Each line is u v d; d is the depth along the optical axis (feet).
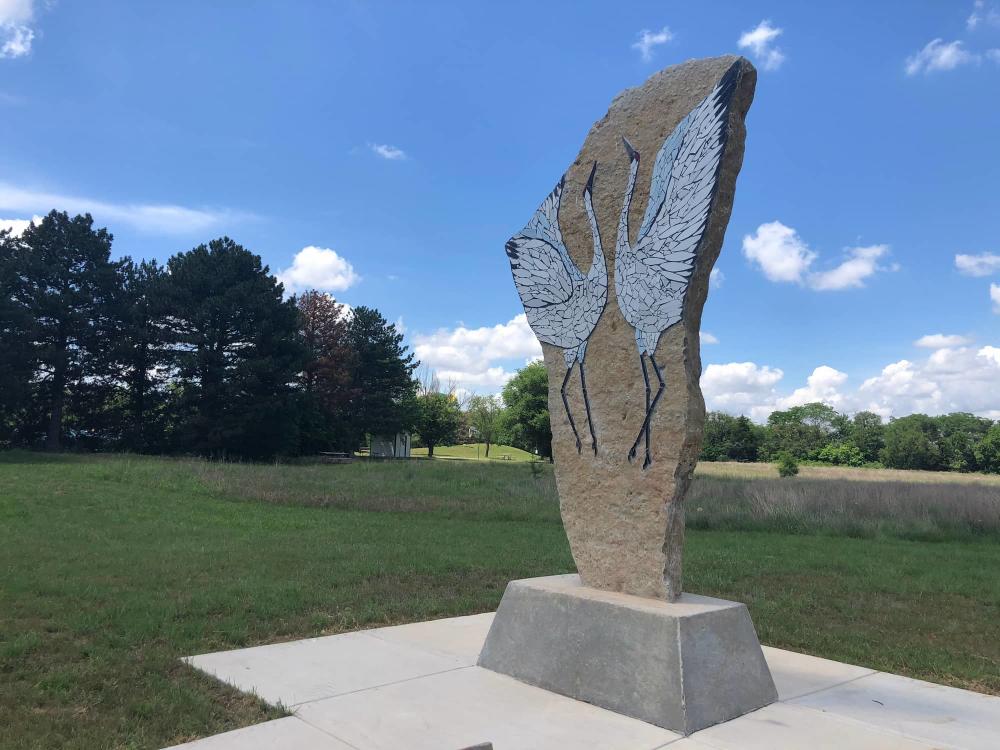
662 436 17.69
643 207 18.56
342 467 100.83
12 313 122.11
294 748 13.35
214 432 130.11
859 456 219.61
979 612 28.17
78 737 13.55
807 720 15.58
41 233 132.16
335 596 26.66
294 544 39.63
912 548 46.91
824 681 18.69
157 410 143.64
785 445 230.68
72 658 18.20
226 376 133.18
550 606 18.04
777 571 36.52
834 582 33.94
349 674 17.95
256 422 132.98
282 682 17.12
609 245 19.29
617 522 18.47
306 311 174.81
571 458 19.72
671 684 15.12
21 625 20.77
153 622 21.61
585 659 16.80
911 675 20.16
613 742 14.07
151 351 136.87
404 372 181.68
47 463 88.12
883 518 57.36
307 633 22.16
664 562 17.35
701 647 15.72
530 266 21.27
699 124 17.49
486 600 27.32
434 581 31.04
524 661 18.01
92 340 135.44
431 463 118.21
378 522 52.16
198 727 14.30
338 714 15.16
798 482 78.02
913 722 15.61
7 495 54.75
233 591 26.58
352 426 174.29
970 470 202.90
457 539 44.68
